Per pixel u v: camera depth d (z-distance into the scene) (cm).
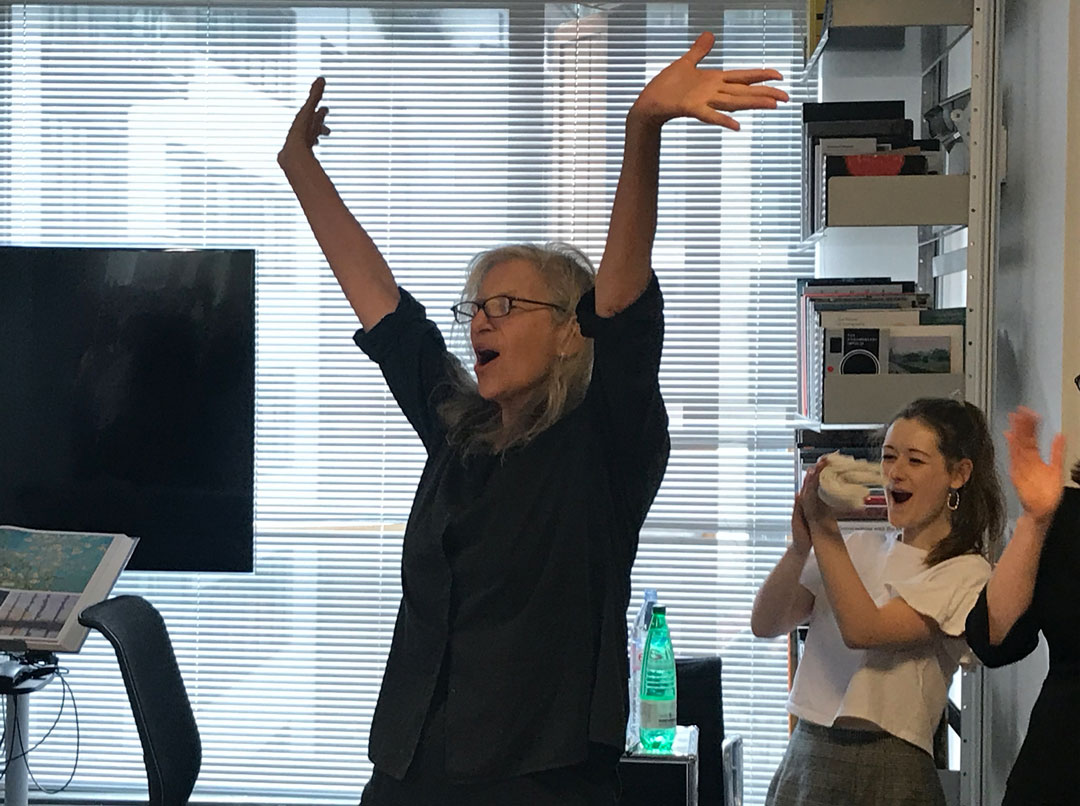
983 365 231
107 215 341
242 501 299
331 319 341
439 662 128
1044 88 235
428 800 126
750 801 331
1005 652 174
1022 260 247
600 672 125
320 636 341
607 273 120
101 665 344
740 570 334
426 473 141
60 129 342
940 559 195
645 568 336
